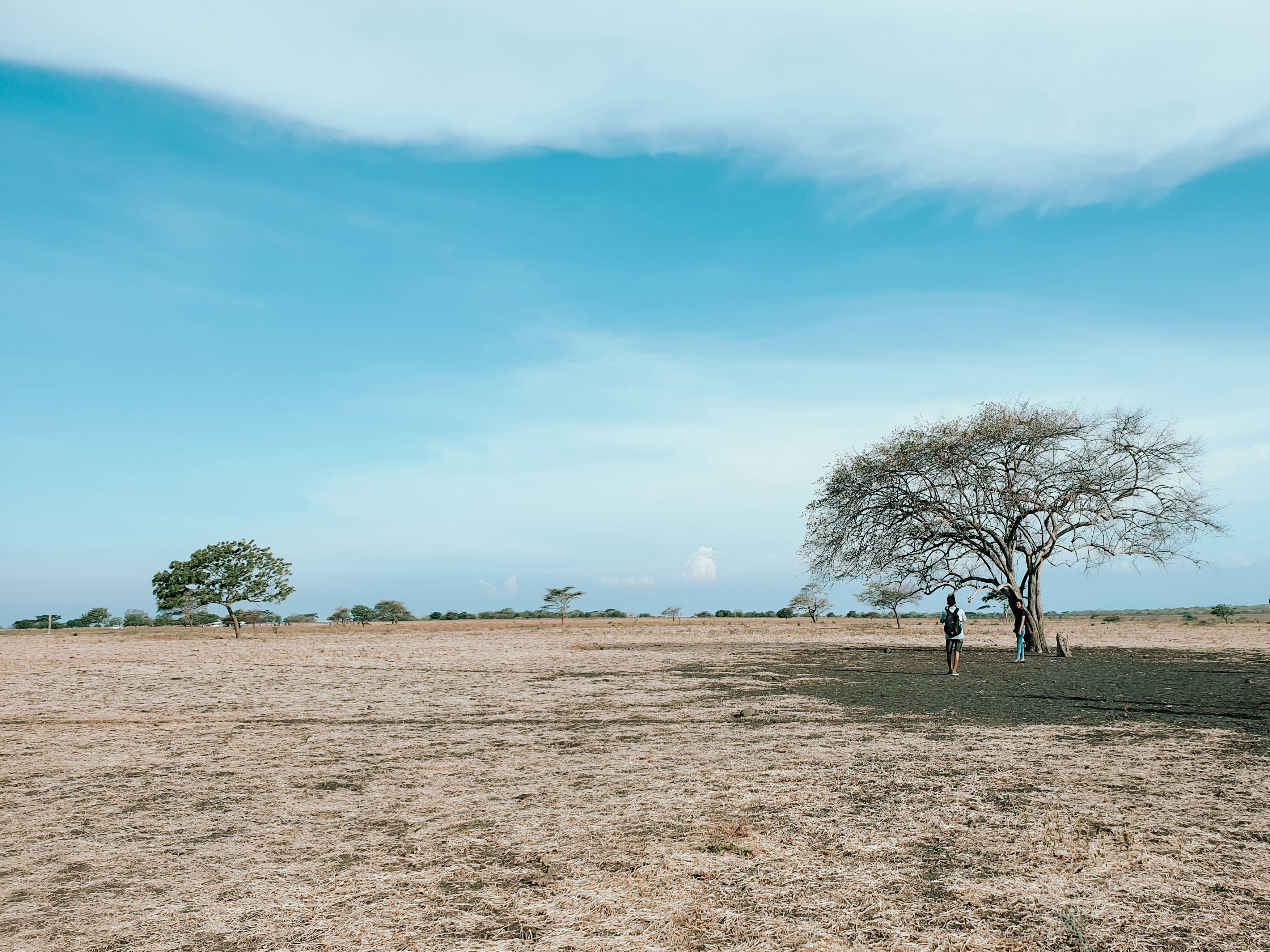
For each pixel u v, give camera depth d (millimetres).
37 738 12094
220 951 4391
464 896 5156
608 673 22766
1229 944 4277
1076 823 6543
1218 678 19703
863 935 4441
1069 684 18328
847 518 34344
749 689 18078
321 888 5383
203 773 9367
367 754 10500
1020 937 4398
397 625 89875
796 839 6273
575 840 6387
